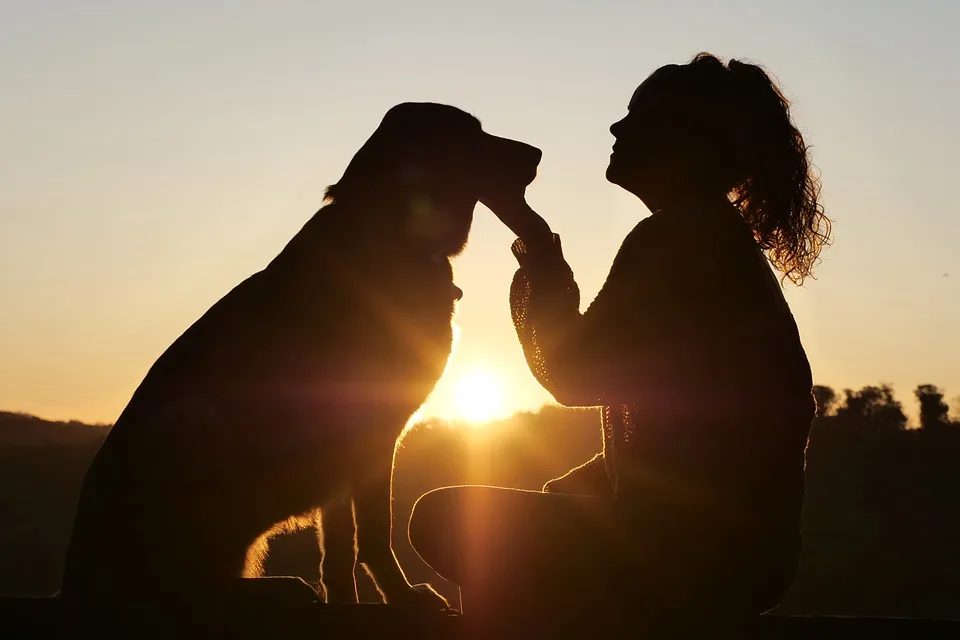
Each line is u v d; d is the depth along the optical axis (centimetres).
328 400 344
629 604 248
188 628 260
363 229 363
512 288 292
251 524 345
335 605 257
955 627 257
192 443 329
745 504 246
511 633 253
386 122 384
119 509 329
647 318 255
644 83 296
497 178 387
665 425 251
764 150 285
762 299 258
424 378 363
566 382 264
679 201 283
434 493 268
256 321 346
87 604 262
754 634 254
